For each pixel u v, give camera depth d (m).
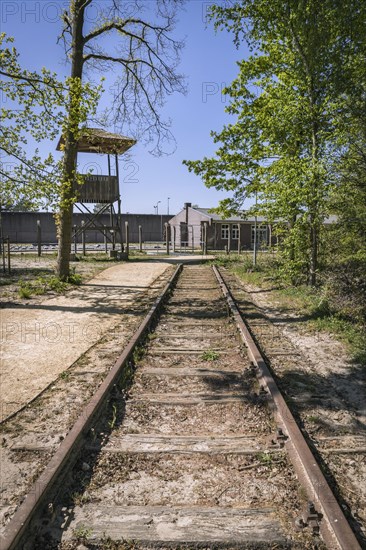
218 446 3.61
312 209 10.60
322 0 9.95
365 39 10.28
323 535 2.53
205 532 2.59
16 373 5.48
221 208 15.05
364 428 4.02
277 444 3.60
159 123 16.45
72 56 13.43
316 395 4.80
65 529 2.63
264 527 2.63
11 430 3.91
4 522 2.66
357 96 10.11
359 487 3.10
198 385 5.07
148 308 9.92
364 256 9.94
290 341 7.14
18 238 45.88
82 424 3.68
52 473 2.92
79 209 24.27
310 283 11.94
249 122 13.77
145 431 3.90
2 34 10.17
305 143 11.80
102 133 21.09
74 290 12.80
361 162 9.85
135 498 2.94
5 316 8.92
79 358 6.12
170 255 29.28
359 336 7.09
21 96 11.05
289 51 11.77
